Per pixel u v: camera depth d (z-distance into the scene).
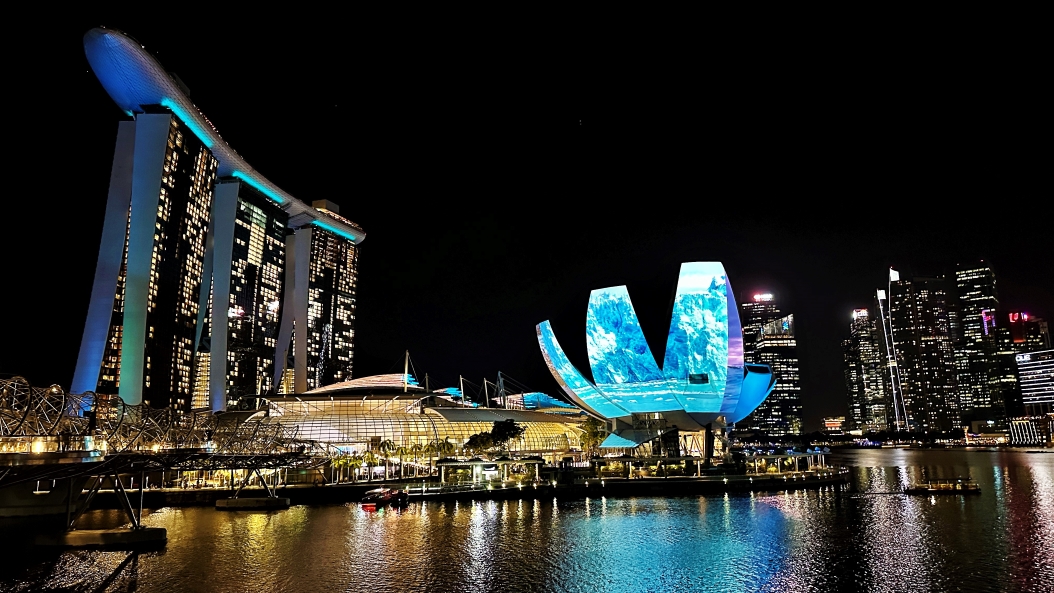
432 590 55.88
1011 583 56.31
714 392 147.88
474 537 76.69
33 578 58.88
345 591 55.59
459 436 155.62
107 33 198.00
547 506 102.12
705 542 73.62
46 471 55.69
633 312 148.00
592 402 159.00
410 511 97.12
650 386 150.12
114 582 57.78
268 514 94.69
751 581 57.97
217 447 90.88
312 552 68.81
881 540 74.00
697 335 145.62
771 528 82.00
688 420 153.12
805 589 55.47
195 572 60.81
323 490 108.56
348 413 162.25
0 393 52.84
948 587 55.47
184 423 88.88
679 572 60.94
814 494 118.50
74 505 79.38
